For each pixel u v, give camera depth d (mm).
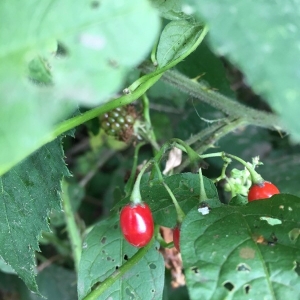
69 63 59
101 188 226
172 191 104
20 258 123
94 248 113
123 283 108
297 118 55
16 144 58
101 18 59
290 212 88
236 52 57
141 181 117
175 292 176
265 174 177
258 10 60
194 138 150
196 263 80
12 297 213
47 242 197
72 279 202
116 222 115
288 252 81
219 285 77
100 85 59
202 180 95
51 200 120
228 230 85
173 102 180
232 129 149
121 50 58
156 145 153
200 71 161
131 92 101
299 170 174
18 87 61
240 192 115
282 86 55
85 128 210
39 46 61
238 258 80
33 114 59
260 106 199
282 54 57
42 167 119
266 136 184
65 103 59
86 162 218
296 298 76
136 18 58
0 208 122
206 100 149
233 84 202
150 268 108
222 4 59
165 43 103
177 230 96
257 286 77
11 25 62
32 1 62
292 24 61
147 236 94
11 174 120
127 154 213
